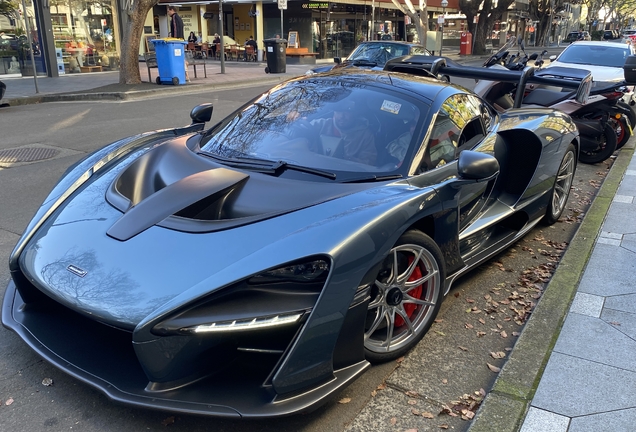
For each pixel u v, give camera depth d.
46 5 15.88
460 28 45.97
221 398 2.07
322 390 2.17
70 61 17.14
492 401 2.43
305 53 25.81
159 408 2.03
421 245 2.65
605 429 2.27
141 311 2.04
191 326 2.00
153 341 2.00
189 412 2.01
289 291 2.12
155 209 2.51
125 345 2.37
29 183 5.63
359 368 2.35
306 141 3.08
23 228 4.40
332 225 2.26
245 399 2.07
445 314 3.34
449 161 3.15
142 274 2.18
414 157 2.93
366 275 2.27
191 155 3.13
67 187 3.04
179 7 30.42
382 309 2.58
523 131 3.96
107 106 11.08
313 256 2.13
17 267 2.56
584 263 3.91
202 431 2.25
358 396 2.52
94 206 2.73
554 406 2.40
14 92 12.50
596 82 7.20
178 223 2.40
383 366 2.77
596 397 2.47
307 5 26.80
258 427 2.29
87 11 17.34
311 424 2.33
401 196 2.55
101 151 3.54
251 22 29.30
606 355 2.80
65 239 2.51
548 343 2.89
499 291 3.68
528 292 3.66
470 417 2.39
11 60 15.92
